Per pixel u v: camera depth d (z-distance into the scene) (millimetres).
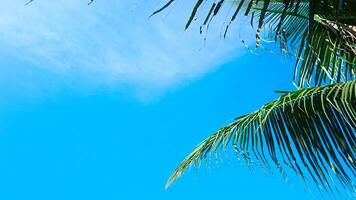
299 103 3984
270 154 4051
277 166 4000
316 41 3889
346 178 3680
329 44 3848
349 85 3643
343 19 3283
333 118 3807
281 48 3555
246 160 4199
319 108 3875
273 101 4062
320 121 3857
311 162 3836
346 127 3744
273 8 4293
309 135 3877
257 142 4156
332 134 3789
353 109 3600
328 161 3766
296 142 3920
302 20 4227
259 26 1666
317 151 3818
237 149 4285
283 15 1672
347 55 3893
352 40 3168
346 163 3703
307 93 3922
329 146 3781
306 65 4008
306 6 4180
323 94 3877
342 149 3717
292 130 3971
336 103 3660
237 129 4355
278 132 4043
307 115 3904
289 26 4230
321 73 4059
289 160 3914
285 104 4051
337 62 4020
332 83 3916
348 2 3246
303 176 3861
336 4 1949
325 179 3758
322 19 2979
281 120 4055
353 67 3955
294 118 3984
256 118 4238
